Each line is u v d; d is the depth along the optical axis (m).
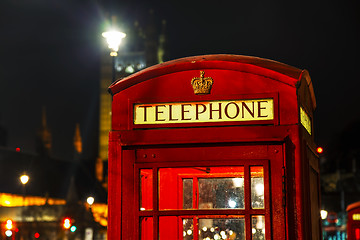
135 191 4.54
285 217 4.31
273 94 4.45
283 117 4.43
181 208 4.49
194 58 4.73
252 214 4.34
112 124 4.69
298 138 4.38
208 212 4.38
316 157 5.34
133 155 4.58
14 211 62.44
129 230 4.51
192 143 4.50
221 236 4.39
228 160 4.43
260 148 4.41
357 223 17.48
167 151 4.53
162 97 4.62
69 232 56.94
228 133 4.47
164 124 4.58
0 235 49.09
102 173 106.06
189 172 4.51
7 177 81.75
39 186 88.88
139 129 4.63
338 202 55.47
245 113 4.47
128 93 4.69
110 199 4.58
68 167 101.56
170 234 4.46
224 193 4.45
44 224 59.12
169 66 4.61
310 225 4.48
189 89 4.57
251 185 4.41
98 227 42.69
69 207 59.12
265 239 4.32
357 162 60.91
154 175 4.51
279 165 4.37
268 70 4.46
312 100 5.38
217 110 4.51
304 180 4.39
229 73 4.52
